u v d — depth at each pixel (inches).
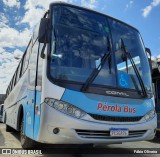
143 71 261.6
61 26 232.7
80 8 251.4
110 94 222.8
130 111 229.1
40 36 219.8
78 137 204.2
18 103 331.3
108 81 228.7
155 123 247.4
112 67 237.0
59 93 206.8
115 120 218.8
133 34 275.0
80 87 213.5
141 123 234.8
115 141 217.5
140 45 275.9
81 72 221.0
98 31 249.1
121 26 268.8
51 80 210.5
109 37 252.5
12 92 438.9
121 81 235.5
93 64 229.9
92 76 222.4
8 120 458.6
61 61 219.6
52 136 202.5
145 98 245.4
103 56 238.5
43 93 211.3
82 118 206.1
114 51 247.3
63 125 201.3
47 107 206.1
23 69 342.3
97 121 210.8
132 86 242.4
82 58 228.4
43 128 206.1
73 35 234.5
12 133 471.8
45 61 218.1
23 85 312.5
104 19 260.2
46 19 225.1
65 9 242.4
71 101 207.0
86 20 248.2
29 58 298.7
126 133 221.6
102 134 212.5
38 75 233.8
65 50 225.1
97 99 215.3
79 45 233.0
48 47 220.2
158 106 384.5
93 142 208.8
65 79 212.8
